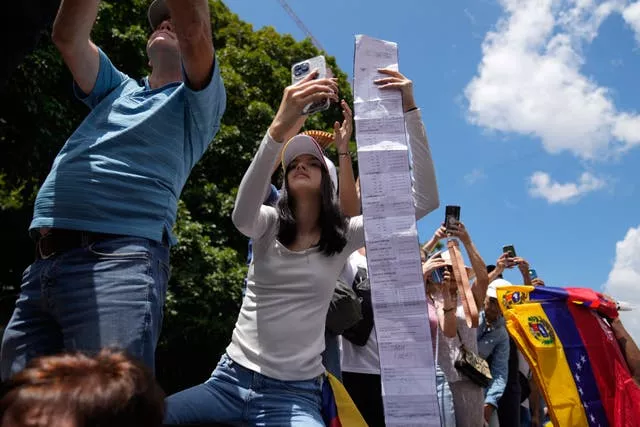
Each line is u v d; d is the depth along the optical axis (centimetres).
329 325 303
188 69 220
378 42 255
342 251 260
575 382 411
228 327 977
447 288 400
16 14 192
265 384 241
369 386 342
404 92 249
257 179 239
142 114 223
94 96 234
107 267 198
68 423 94
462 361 398
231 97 1140
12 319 210
